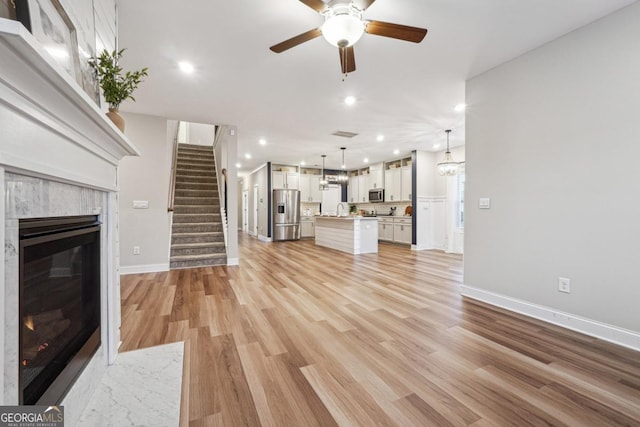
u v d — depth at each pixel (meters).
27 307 1.00
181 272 4.33
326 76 3.05
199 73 2.97
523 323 2.45
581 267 2.26
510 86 2.73
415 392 1.52
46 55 0.75
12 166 0.79
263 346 2.03
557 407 1.41
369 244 6.45
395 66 2.85
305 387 1.56
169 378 1.63
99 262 1.63
